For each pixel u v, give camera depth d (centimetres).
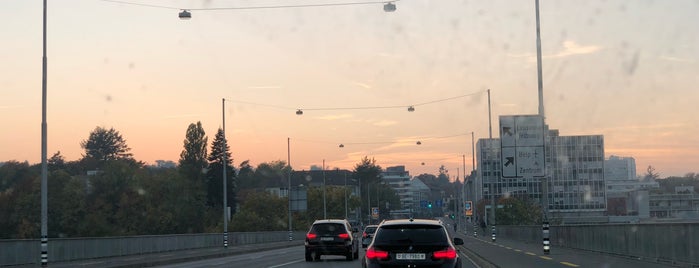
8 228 9088
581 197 15788
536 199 16000
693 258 1981
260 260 3441
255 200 11219
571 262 2391
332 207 11912
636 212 12500
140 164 12056
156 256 3756
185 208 11088
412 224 1513
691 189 12494
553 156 15888
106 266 2888
